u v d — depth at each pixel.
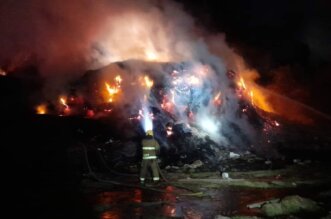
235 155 15.42
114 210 8.52
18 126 17.94
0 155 14.49
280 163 14.40
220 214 8.08
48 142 16.47
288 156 15.94
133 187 10.95
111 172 13.10
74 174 12.81
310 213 8.11
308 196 9.62
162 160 14.72
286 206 8.36
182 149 15.92
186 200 9.37
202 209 8.52
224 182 11.20
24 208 8.73
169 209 8.55
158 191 10.39
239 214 8.05
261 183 10.89
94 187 10.99
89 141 16.97
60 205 8.99
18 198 9.67
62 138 17.11
